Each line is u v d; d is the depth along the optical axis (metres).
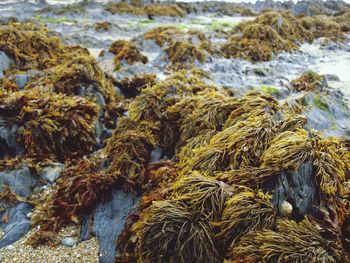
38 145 0.95
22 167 0.87
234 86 1.45
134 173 0.80
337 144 0.75
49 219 0.75
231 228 0.58
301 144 0.65
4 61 1.39
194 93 1.11
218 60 2.00
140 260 0.59
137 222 0.66
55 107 1.01
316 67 2.01
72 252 0.69
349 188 0.63
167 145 0.91
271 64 2.05
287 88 1.46
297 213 0.60
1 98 1.03
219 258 0.57
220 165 0.70
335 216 0.59
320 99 1.23
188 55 1.90
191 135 0.88
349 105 1.30
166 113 0.96
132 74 1.63
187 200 0.61
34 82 1.24
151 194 0.70
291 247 0.54
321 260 0.53
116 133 0.96
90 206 0.76
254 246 0.56
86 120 1.04
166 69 1.80
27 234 0.74
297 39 2.71
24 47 1.54
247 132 0.71
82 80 1.22
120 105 1.20
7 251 0.70
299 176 0.62
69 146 0.99
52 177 0.88
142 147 0.86
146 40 2.27
